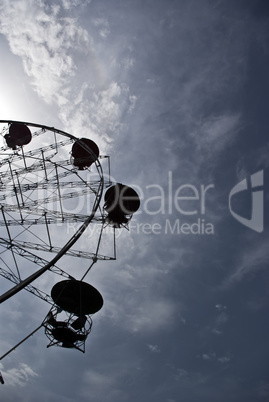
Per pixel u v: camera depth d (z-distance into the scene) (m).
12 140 31.97
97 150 34.41
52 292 27.44
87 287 26.95
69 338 24.94
